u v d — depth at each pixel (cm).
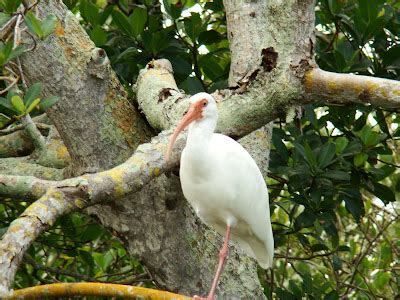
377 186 1228
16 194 915
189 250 1042
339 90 900
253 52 980
